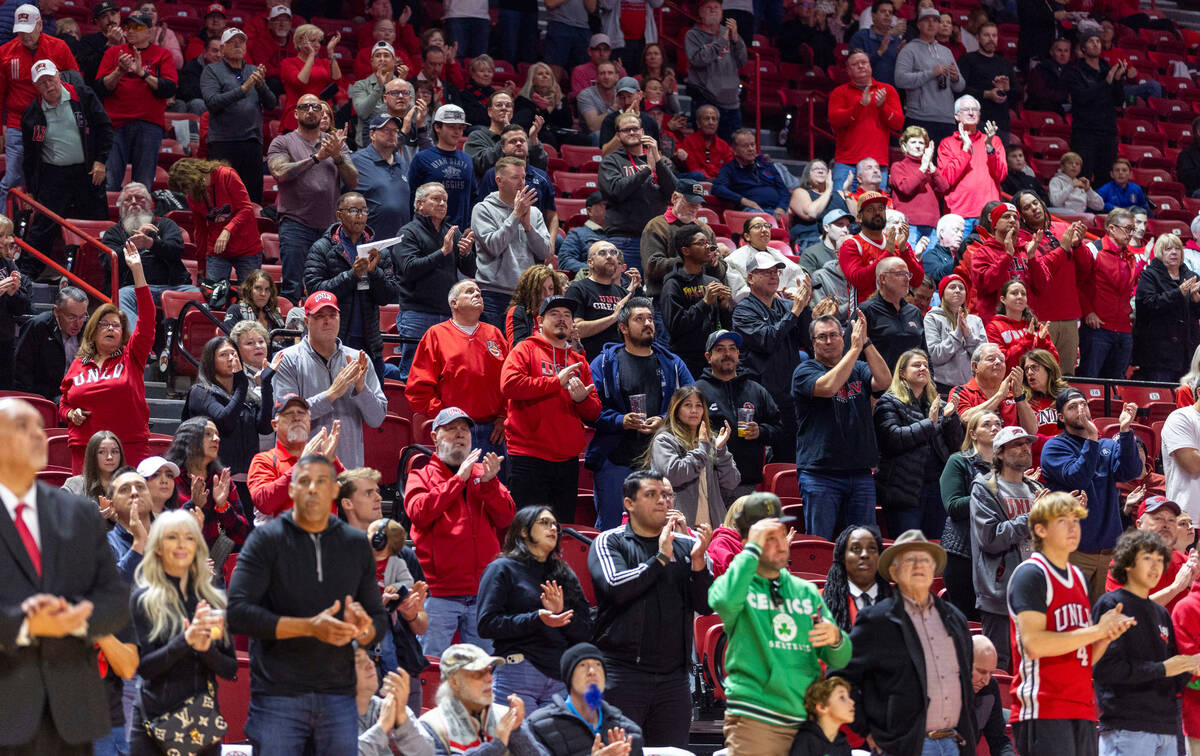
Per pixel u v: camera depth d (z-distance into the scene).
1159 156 39.78
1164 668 14.02
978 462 18.33
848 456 18.97
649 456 17.92
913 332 21.55
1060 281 25.34
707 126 32.66
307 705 11.66
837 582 13.93
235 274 24.22
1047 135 38.59
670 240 22.30
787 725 12.75
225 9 35.06
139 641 11.75
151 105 27.36
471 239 21.78
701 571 14.21
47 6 30.11
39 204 22.78
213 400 17.86
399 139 25.62
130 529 13.59
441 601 15.85
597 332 20.39
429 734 12.72
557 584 14.47
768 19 39.22
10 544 9.72
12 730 9.54
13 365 21.39
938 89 33.25
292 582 11.62
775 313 21.00
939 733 13.11
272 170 23.81
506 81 34.00
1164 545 14.16
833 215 25.41
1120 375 26.55
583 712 13.06
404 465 17.94
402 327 21.66
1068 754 13.53
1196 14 47.41
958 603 18.11
